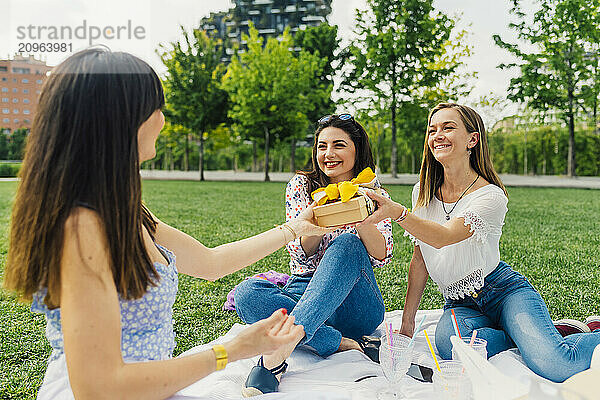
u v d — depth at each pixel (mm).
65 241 1071
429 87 15828
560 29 14539
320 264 2086
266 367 1901
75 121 1084
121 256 1129
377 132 18016
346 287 2055
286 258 4453
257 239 1823
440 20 15297
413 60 15641
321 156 2422
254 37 17375
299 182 2486
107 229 1108
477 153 2254
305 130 18281
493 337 2111
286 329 1328
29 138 1123
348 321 2307
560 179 15867
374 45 15633
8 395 2020
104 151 1101
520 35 15016
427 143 2307
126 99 1124
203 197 10445
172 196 10578
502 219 2172
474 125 2219
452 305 2359
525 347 1965
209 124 18344
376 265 2404
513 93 15453
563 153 17500
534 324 1974
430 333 2570
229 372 2076
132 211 1152
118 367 1074
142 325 1241
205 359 1183
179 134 20578
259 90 17438
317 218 2002
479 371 1397
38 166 1094
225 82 17828
